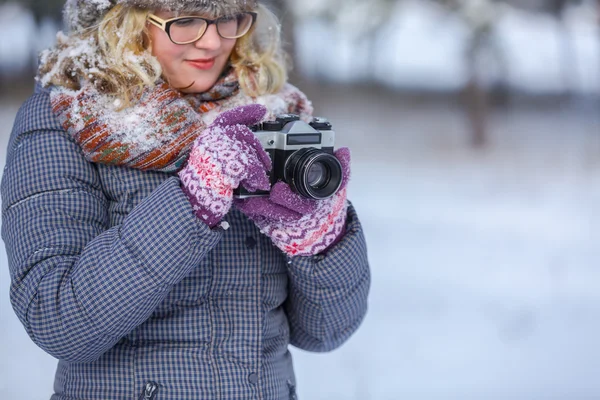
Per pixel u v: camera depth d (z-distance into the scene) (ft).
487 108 48.42
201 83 5.05
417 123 51.65
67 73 4.83
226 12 4.82
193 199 4.30
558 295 15.10
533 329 12.98
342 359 11.22
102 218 4.76
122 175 4.79
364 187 27.12
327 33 55.88
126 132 4.62
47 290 4.34
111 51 4.74
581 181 30.94
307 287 4.99
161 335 4.72
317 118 4.83
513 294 15.01
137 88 4.72
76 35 5.07
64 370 4.94
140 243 4.25
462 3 40.55
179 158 4.72
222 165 4.25
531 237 20.34
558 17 55.42
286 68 5.81
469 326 12.99
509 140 43.65
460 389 10.40
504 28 42.19
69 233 4.54
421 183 29.04
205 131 4.40
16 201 4.65
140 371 4.65
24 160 4.69
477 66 40.93
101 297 4.24
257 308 4.90
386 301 14.11
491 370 11.12
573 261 17.89
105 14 4.92
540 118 54.24
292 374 5.40
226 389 4.69
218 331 4.78
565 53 62.59
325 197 4.55
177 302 4.75
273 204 4.55
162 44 4.89
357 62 65.31
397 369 10.96
